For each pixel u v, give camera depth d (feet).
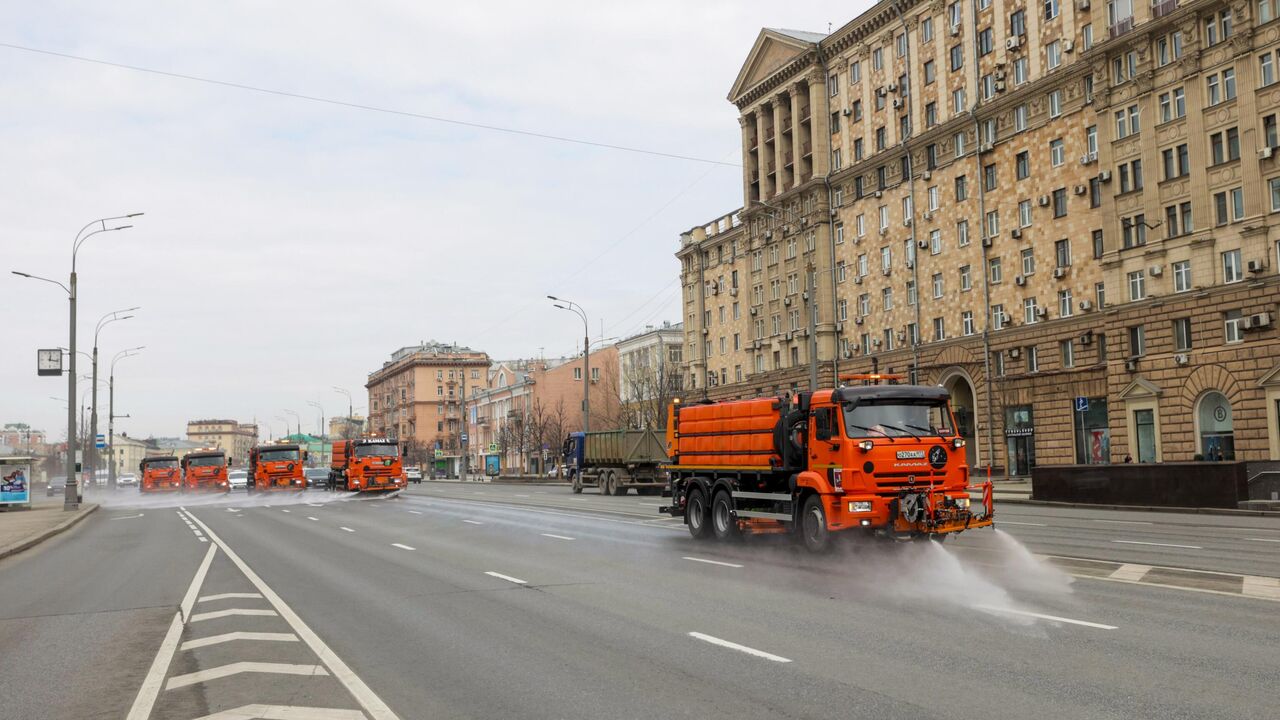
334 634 32.78
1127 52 136.56
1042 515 84.58
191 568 55.47
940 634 29.84
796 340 221.05
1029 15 155.74
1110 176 139.13
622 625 33.12
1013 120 159.94
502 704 23.03
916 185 182.09
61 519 108.17
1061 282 150.10
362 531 81.76
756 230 238.68
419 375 500.33
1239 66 120.16
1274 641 27.66
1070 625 30.71
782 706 22.09
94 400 209.77
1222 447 123.85
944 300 175.63
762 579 43.86
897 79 187.52
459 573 49.47
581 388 379.76
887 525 49.42
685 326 284.00
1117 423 137.69
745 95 236.84
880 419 50.44
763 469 57.31
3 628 36.24
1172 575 41.93
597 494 159.74
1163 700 21.67
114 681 26.58
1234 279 121.70
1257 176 118.01
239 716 22.33
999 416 162.61
